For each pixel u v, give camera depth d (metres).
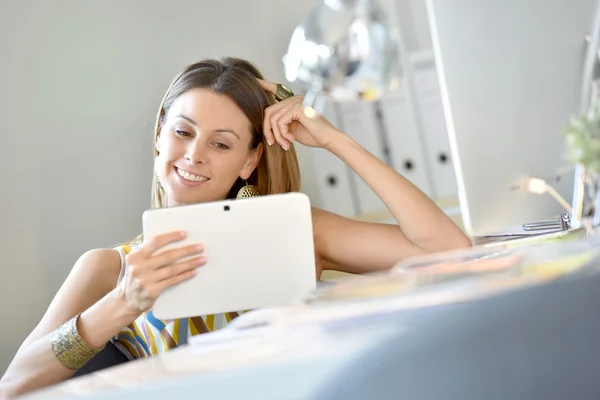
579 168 1.39
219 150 1.68
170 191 1.68
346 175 2.78
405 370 0.63
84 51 2.44
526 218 1.60
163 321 1.57
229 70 1.72
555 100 1.58
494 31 1.55
